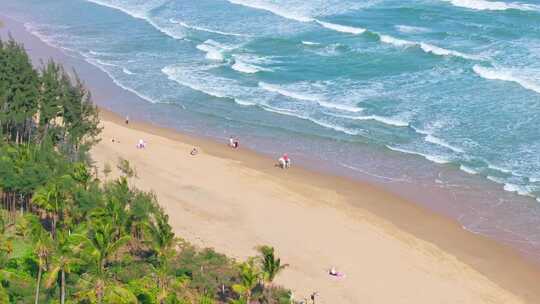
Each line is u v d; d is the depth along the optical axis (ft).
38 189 211.00
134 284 188.44
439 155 280.31
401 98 327.06
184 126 316.19
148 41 420.77
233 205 244.01
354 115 316.19
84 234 184.75
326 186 260.62
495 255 219.41
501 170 267.18
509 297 199.72
